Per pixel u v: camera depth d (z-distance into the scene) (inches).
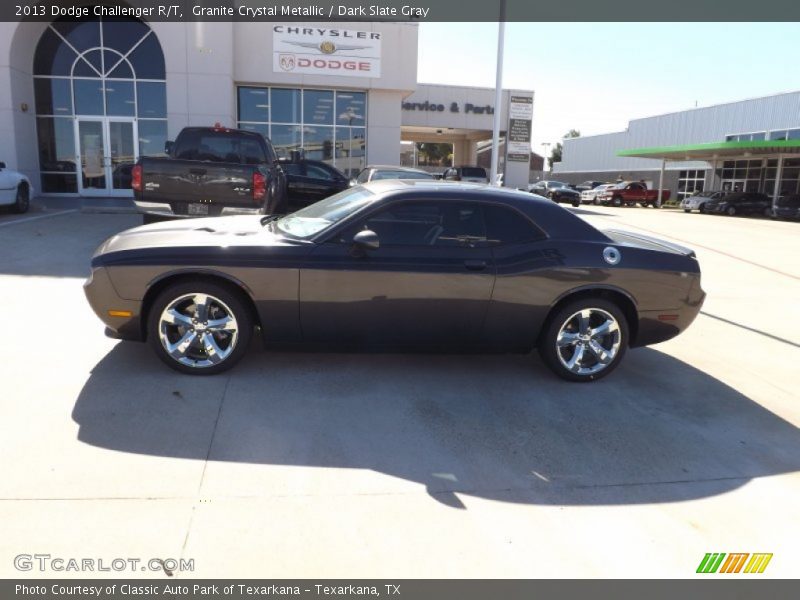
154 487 125.1
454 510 124.0
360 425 158.6
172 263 173.3
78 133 761.0
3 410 154.4
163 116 768.9
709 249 574.2
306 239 181.3
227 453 140.3
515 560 110.0
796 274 442.3
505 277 182.7
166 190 347.6
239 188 350.6
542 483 136.5
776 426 173.0
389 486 131.3
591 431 163.3
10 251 356.2
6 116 697.0
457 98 1440.7
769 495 136.7
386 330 183.5
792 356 239.8
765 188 1505.9
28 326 221.9
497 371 203.2
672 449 155.9
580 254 187.9
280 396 172.4
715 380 207.8
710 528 123.4
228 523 115.3
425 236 183.8
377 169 553.3
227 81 740.7
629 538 118.4
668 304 194.7
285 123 826.2
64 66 746.8
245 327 181.0
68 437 142.6
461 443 152.5
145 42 751.7
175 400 165.6
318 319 179.8
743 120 1582.2
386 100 843.4
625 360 224.5
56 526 111.3
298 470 135.3
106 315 176.7
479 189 193.9
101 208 590.9
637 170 2043.6
